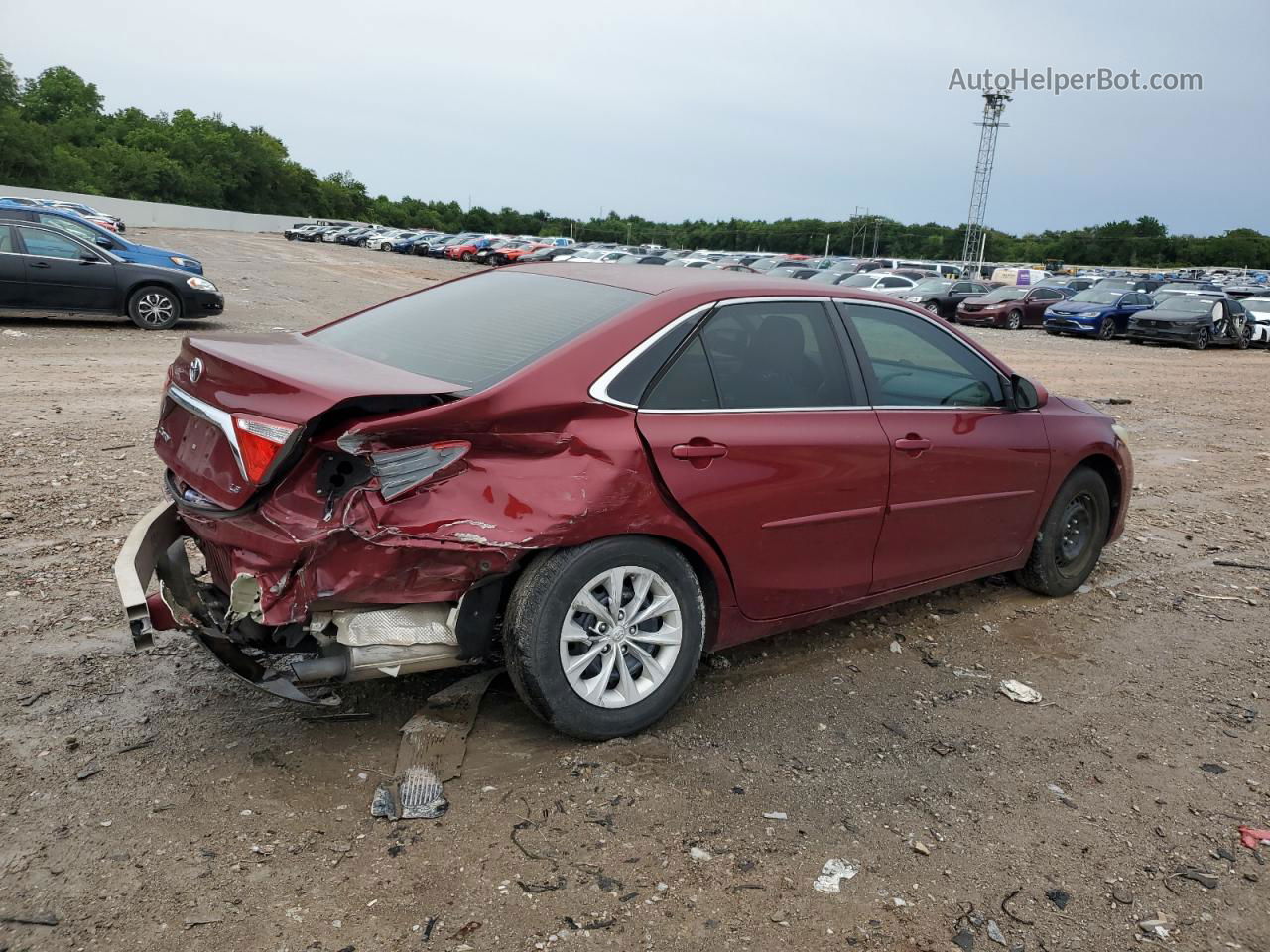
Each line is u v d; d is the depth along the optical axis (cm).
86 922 249
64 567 483
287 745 338
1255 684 446
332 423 299
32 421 786
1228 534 702
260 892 264
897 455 417
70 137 10175
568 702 335
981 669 442
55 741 331
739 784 332
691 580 357
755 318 387
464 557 305
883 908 276
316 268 3662
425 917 259
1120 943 270
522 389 320
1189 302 2689
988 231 13838
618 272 420
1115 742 383
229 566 324
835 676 424
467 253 5809
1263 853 316
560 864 284
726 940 258
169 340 1369
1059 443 500
